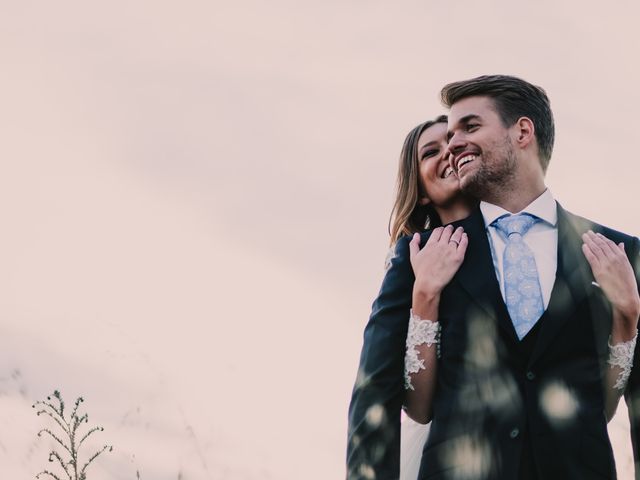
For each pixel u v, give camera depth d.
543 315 5.27
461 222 5.57
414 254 5.54
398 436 5.39
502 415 5.17
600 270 5.32
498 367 5.23
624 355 5.29
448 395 5.27
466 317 5.31
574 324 5.25
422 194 7.35
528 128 5.60
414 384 5.37
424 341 5.36
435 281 5.39
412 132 7.39
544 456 5.12
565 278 5.32
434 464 5.20
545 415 5.16
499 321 5.27
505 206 5.55
